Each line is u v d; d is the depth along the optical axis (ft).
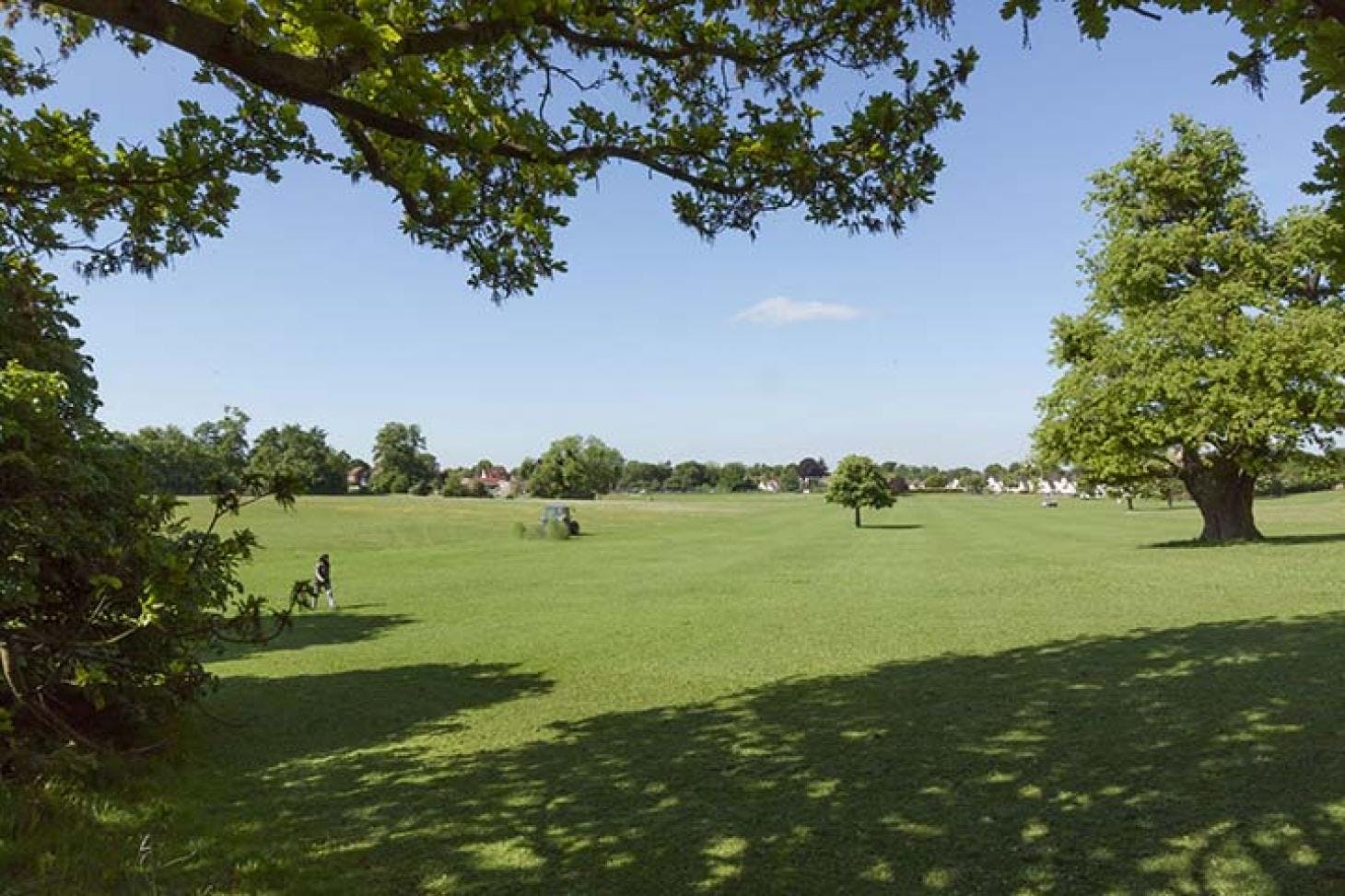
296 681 48.26
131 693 26.84
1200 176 113.70
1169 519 238.89
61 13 21.01
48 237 21.74
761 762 27.96
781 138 18.63
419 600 87.97
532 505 400.67
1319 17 10.35
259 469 14.10
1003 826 21.24
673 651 52.60
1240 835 19.65
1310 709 29.84
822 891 18.21
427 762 30.22
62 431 21.95
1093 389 115.96
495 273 21.86
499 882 19.35
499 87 22.00
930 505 433.07
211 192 22.52
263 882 19.16
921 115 17.98
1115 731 28.96
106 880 18.13
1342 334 99.19
